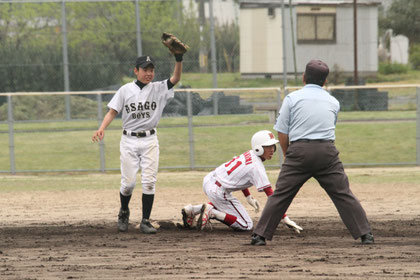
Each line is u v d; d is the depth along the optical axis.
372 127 55.78
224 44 79.44
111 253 19.42
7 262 18.16
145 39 77.19
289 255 18.39
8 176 44.41
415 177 40.19
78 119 50.59
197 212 24.06
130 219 27.11
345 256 18.09
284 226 24.36
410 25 100.12
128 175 23.45
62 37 76.19
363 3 88.75
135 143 23.34
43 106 55.06
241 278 15.45
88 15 76.62
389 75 93.94
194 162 45.88
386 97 64.94
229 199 23.44
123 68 77.25
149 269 16.83
